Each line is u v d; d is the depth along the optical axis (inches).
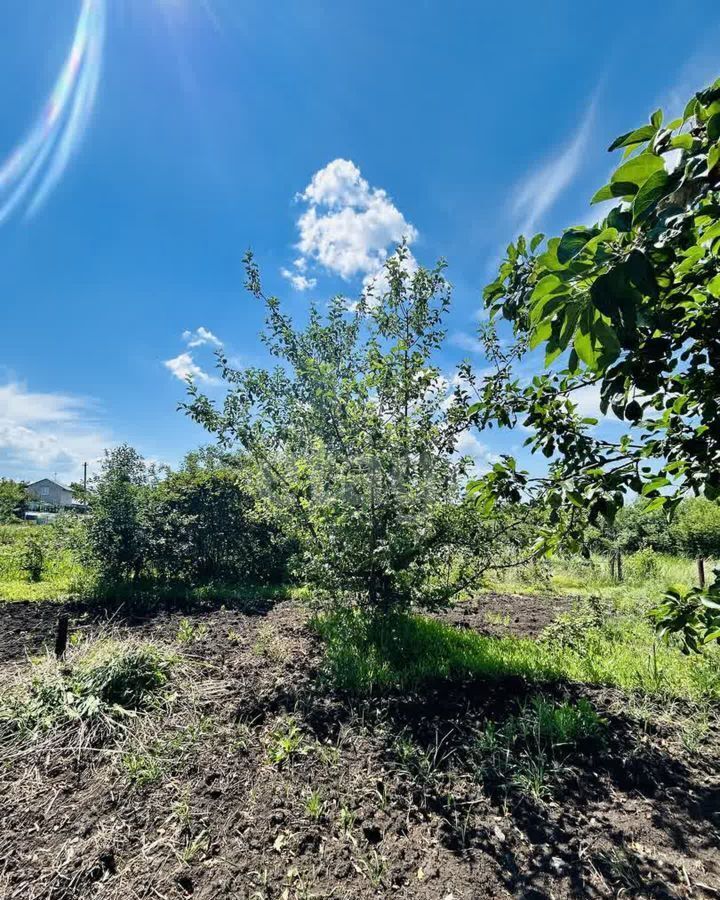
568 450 103.7
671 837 103.4
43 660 181.2
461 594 241.9
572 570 463.8
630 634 227.6
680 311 64.4
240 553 398.0
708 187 45.3
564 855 98.7
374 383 221.5
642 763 128.0
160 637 233.9
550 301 47.4
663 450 91.7
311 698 163.2
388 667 183.6
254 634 239.1
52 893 88.3
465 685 174.4
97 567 355.3
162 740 134.0
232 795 114.6
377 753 132.6
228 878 92.1
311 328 252.5
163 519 369.1
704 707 155.9
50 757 125.9
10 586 351.3
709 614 91.7
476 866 96.0
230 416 231.5
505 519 192.2
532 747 135.0
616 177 46.8
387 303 247.0
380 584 215.8
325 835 103.2
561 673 182.7
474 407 113.5
